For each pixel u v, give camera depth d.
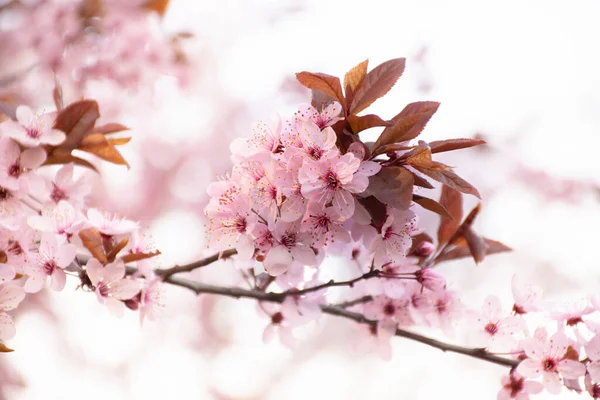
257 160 0.73
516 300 0.77
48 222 0.75
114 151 0.76
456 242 0.78
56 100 0.78
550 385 0.75
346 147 0.73
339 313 0.79
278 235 0.73
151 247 0.77
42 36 0.98
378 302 0.78
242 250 0.73
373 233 0.74
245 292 0.77
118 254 0.76
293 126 0.73
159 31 1.02
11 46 1.02
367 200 0.73
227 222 0.73
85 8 0.98
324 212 0.72
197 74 1.16
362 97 0.73
